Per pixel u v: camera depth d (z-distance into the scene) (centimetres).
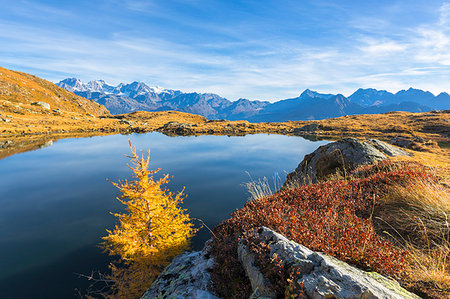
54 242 1988
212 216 2527
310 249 415
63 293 1320
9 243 1981
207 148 7888
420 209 571
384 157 1358
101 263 1638
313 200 693
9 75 19950
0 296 1309
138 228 1214
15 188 3706
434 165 1064
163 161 5800
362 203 671
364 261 379
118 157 6322
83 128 13575
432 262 393
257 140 9981
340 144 1530
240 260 443
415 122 12494
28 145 7994
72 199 3173
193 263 608
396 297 275
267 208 605
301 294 292
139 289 1147
